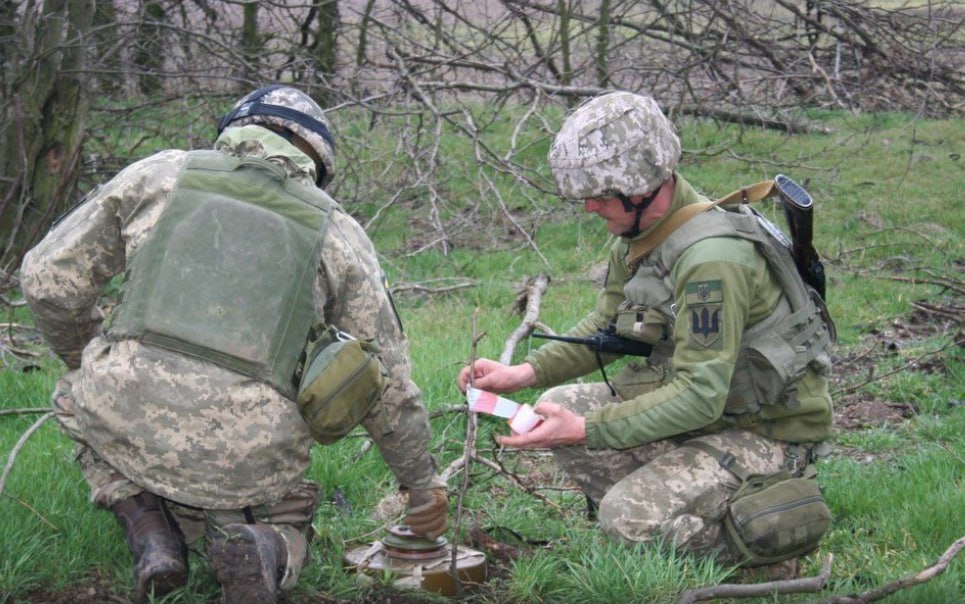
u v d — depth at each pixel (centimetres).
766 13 1177
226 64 1008
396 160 984
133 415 290
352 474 430
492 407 334
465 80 1153
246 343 294
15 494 384
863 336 718
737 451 340
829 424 348
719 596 311
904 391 602
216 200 302
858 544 390
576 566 345
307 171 319
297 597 333
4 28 895
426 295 826
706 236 331
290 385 299
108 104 1124
